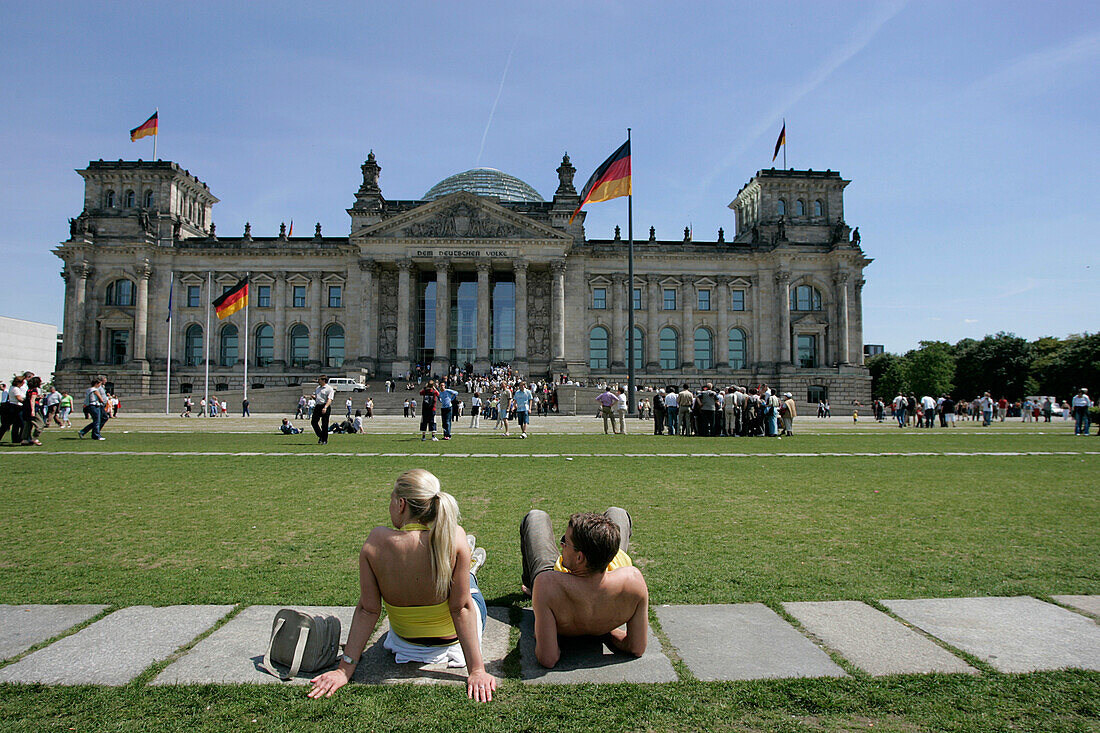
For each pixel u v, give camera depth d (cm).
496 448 3138
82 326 10075
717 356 10738
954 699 611
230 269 10531
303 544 1183
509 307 10650
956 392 14812
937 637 754
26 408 3067
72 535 1242
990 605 859
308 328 10569
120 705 595
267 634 755
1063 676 657
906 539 1227
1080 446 3309
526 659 705
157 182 10562
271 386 10394
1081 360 11894
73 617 805
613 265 10812
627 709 595
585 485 1888
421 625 685
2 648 714
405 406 7550
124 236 10238
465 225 9900
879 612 834
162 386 10238
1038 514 1465
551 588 684
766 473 2177
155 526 1323
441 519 662
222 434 4034
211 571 1009
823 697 615
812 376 10419
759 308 10769
